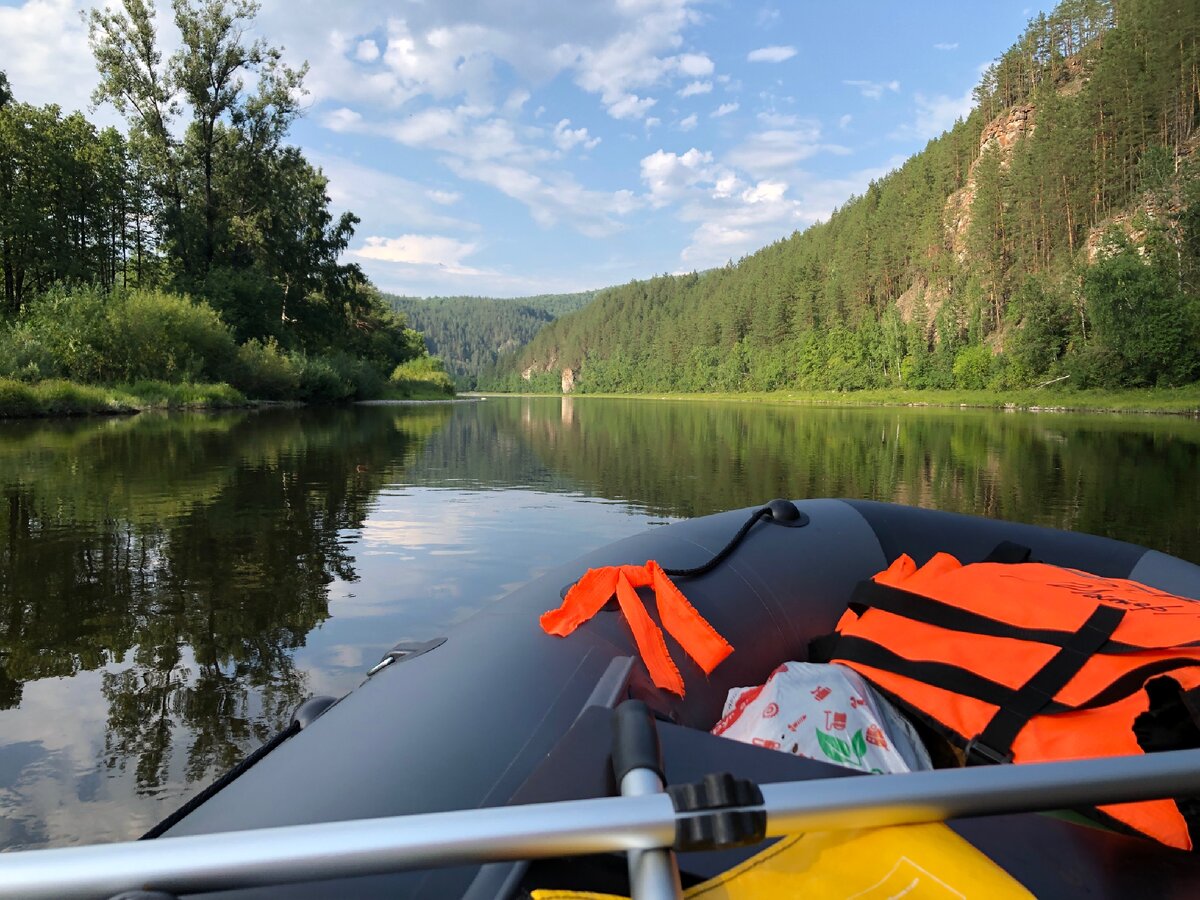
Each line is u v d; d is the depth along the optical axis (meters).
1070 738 1.07
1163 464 9.07
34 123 29.06
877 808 0.64
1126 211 51.47
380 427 16.59
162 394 21.67
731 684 1.57
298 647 2.82
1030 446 12.12
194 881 0.56
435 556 4.26
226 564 4.01
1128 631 1.12
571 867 0.75
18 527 4.88
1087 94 57.19
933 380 56.66
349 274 38.62
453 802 0.97
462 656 1.35
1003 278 57.66
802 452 11.17
